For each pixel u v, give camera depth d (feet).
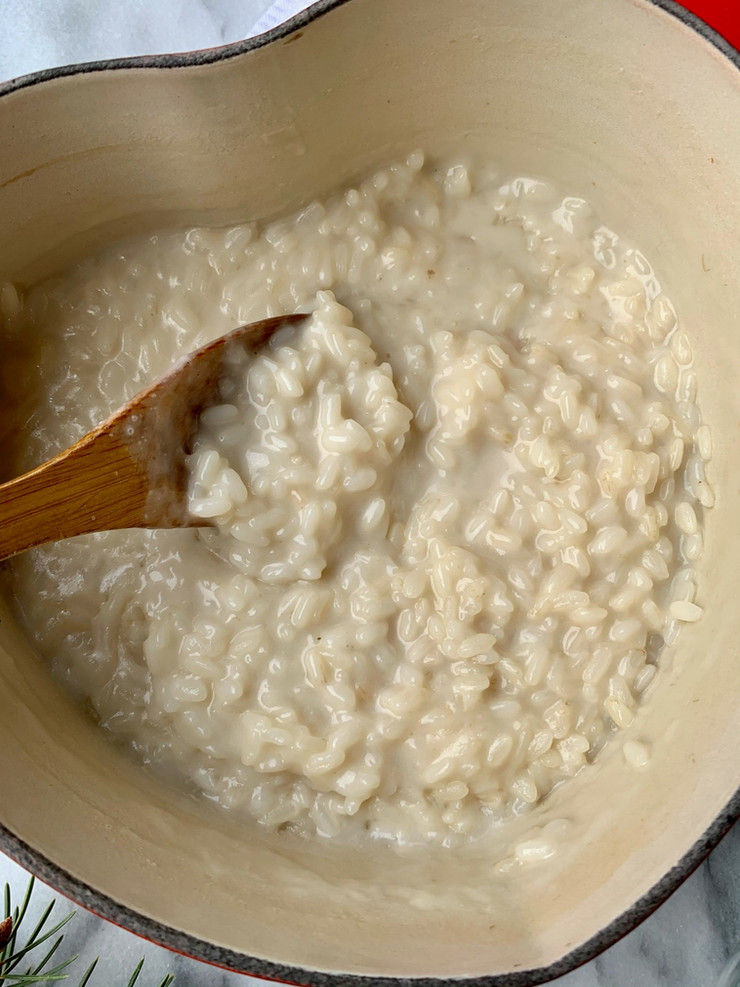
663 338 0.67
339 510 0.61
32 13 0.80
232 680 0.60
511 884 0.57
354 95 0.61
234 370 0.61
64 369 0.64
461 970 0.47
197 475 0.59
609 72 0.60
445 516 0.62
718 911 0.68
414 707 0.60
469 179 0.67
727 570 0.61
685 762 0.55
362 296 0.65
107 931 0.68
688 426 0.65
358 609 0.61
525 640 0.62
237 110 0.59
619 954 0.68
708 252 0.63
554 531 0.62
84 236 0.65
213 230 0.66
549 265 0.67
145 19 0.79
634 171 0.64
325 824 0.61
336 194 0.67
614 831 0.55
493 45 0.60
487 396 0.62
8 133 0.57
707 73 0.56
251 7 0.79
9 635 0.61
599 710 0.62
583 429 0.63
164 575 0.62
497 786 0.61
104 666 0.62
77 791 0.55
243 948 0.47
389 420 0.60
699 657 0.60
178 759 0.62
